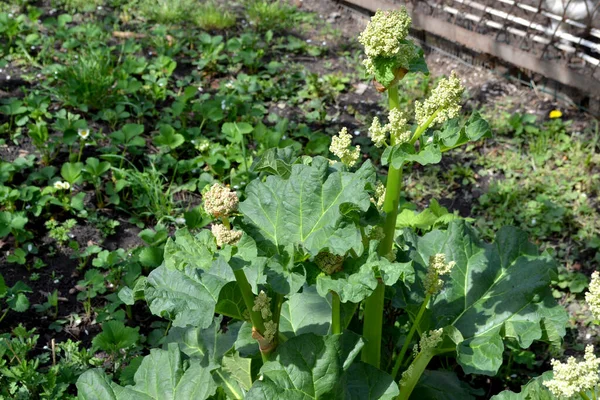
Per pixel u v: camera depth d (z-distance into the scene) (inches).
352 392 102.5
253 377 107.2
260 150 194.9
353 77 243.9
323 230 88.6
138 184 183.9
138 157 201.3
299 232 90.4
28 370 132.4
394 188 100.3
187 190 190.5
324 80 236.5
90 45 236.1
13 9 271.6
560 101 225.0
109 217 181.2
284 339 100.4
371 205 93.7
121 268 161.3
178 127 211.2
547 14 221.0
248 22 277.7
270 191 93.6
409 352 133.3
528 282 121.3
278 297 95.0
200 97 228.1
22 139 202.7
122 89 224.5
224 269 90.1
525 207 186.1
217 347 118.1
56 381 134.6
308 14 284.4
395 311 141.6
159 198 185.2
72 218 179.0
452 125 95.9
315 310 120.0
